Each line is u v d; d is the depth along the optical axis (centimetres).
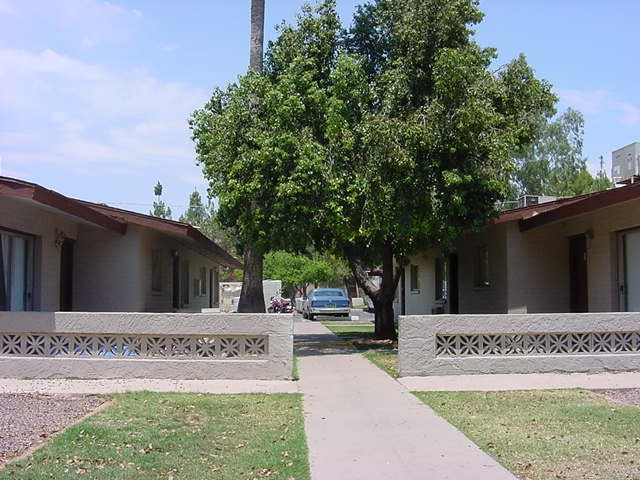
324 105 1511
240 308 1702
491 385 1107
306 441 781
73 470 655
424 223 1490
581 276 1752
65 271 1723
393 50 1609
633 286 1492
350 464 689
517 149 1577
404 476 648
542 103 1609
